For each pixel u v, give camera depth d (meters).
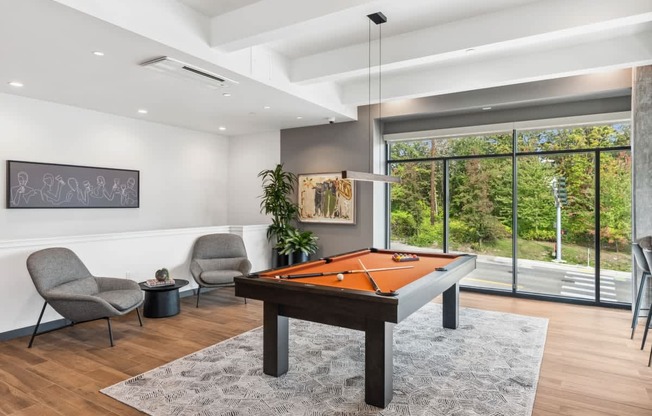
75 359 3.38
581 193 5.29
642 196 4.42
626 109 4.93
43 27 2.92
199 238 5.67
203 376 3.04
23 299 3.94
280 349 3.04
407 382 2.94
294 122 6.45
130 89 4.54
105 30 2.98
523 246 5.68
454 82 4.90
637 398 2.72
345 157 6.46
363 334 4.03
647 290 4.44
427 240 6.40
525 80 4.57
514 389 2.83
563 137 5.38
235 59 3.96
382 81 5.47
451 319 4.17
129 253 4.85
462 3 3.42
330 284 2.85
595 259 5.20
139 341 3.83
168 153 6.64
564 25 3.29
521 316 4.65
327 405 2.61
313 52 4.56
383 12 3.58
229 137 7.72
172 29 3.32
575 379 3.02
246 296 2.98
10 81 4.24
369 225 6.28
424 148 6.38
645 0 3.00
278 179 6.50
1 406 2.60
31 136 4.95
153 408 2.56
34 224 5.00
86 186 5.48
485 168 5.93
